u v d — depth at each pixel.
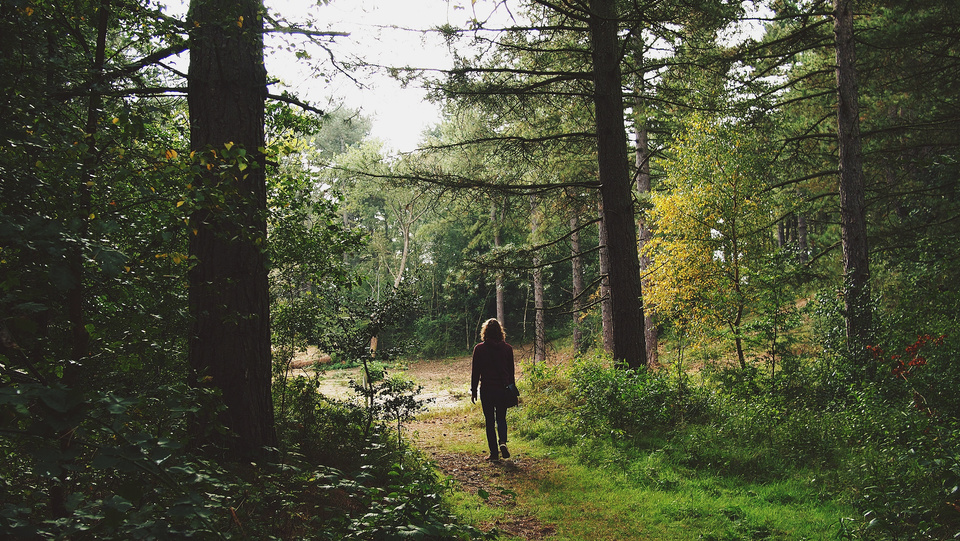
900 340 8.19
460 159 12.45
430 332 36.38
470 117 11.20
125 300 2.82
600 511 5.27
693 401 8.42
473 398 7.47
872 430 6.27
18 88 2.60
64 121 2.90
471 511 5.21
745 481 5.88
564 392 10.87
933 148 14.78
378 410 6.82
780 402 7.86
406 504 3.32
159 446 1.76
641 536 4.68
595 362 12.39
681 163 12.47
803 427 6.70
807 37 12.37
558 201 13.11
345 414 6.91
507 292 36.56
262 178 5.20
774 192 13.86
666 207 12.65
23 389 1.57
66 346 2.81
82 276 2.44
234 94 5.08
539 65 11.14
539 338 23.41
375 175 10.45
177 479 2.09
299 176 7.05
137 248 3.07
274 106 7.39
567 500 5.59
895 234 14.96
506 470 6.82
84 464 2.22
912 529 4.01
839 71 11.22
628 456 6.91
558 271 34.84
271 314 7.17
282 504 3.49
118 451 1.67
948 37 12.36
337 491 4.73
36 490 2.44
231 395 4.86
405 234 30.44
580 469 6.70
